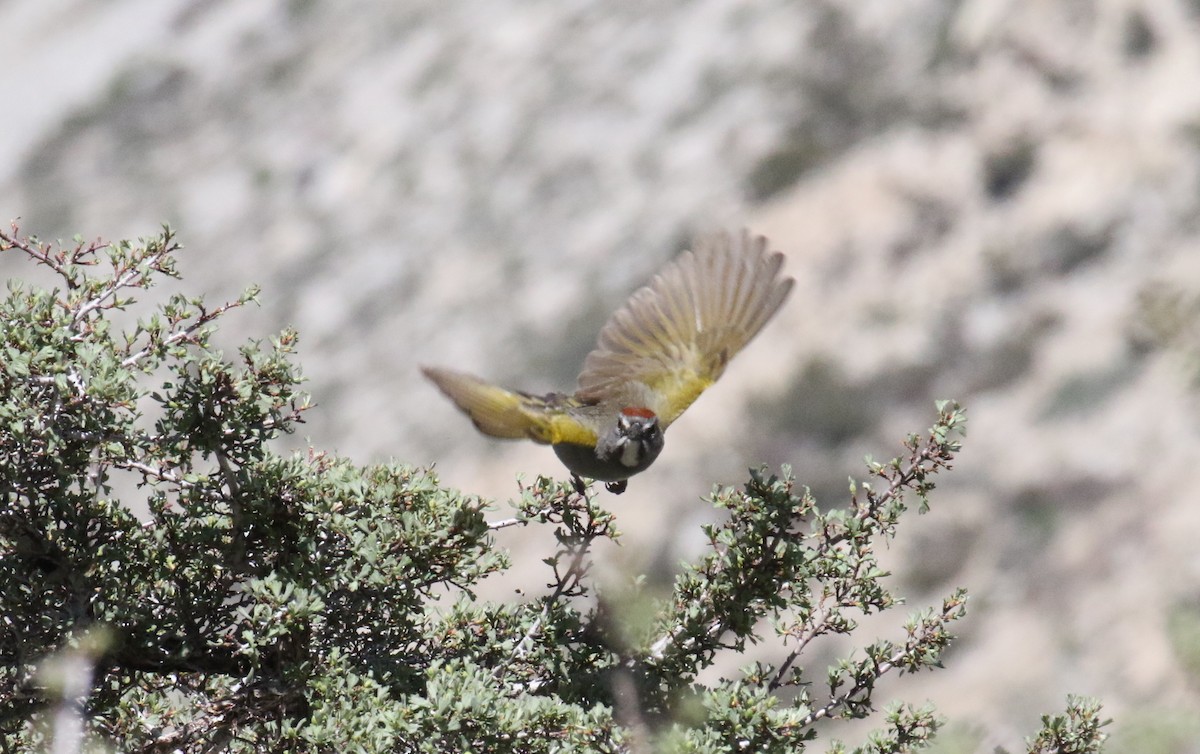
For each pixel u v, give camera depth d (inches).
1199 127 1450.5
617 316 223.3
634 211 1722.4
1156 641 924.6
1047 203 1456.7
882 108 1632.6
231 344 1792.6
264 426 208.7
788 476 212.1
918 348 1378.0
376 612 206.8
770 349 1434.5
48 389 199.0
